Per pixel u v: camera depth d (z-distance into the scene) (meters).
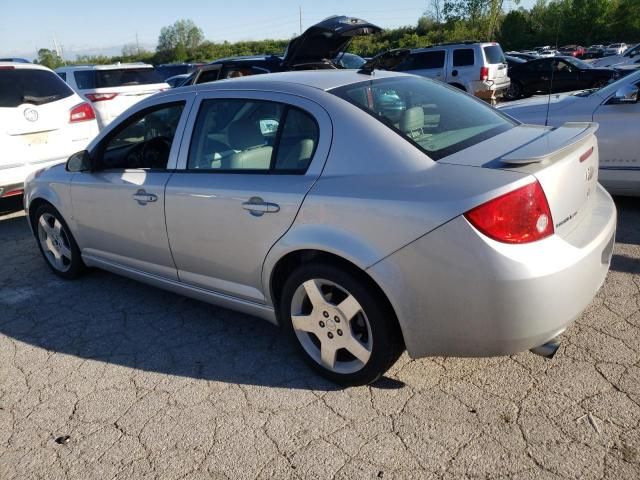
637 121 4.82
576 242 2.42
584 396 2.60
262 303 3.09
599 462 2.21
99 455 2.51
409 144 2.56
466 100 3.33
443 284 2.31
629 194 5.08
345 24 6.47
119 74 10.74
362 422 2.57
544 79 17.17
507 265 2.18
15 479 2.41
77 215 4.09
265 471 2.33
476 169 2.38
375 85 3.05
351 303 2.63
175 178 3.31
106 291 4.30
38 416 2.82
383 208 2.40
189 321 3.71
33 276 4.71
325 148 2.71
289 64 7.26
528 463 2.24
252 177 2.94
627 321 3.20
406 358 3.03
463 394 2.70
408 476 2.23
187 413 2.74
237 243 3.01
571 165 2.48
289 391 2.85
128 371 3.16
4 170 5.78
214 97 3.26
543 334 2.31
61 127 6.25
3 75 5.87
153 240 3.53
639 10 49.19
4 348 3.53
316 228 2.62
